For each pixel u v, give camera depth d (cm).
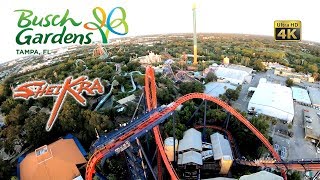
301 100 14238
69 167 8681
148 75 10100
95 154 7494
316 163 6988
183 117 11500
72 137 10525
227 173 9062
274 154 8912
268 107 12662
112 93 14612
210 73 17488
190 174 8981
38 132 10381
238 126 10838
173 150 9412
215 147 9706
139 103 11325
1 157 9731
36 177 8375
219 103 10306
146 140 9631
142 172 8381
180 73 18512
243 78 17312
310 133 11050
